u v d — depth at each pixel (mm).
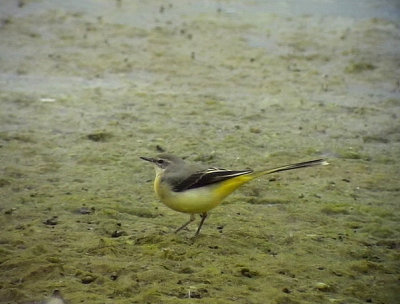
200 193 9734
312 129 14859
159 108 15664
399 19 22391
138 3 23766
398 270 9492
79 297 8422
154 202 11438
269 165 13078
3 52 18844
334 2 24266
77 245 9789
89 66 18219
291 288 8859
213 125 14867
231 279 8953
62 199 11336
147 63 18547
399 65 18766
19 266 9117
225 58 19047
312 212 11195
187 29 21203
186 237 10156
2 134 13961
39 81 17078
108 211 10898
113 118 15023
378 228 10688
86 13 22375
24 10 22266
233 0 24531
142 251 9594
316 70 18406
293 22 21984
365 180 12516
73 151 13344
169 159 10070
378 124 15203
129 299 8438
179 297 8523
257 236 10227
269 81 17609
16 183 11898
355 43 20234
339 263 9602
